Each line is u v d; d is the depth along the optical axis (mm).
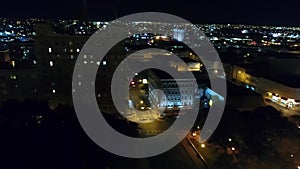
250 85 155375
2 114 59312
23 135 50156
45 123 55688
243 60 190375
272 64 164250
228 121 85500
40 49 82500
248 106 110812
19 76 83875
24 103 68250
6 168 41281
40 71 84062
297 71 165625
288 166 66625
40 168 42250
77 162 45406
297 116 109062
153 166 66688
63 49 83438
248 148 73062
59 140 50281
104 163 48625
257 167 66312
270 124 84312
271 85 135750
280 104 127062
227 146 74250
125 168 59438
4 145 46656
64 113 63562
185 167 67188
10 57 124250
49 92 85812
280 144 75750
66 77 85312
